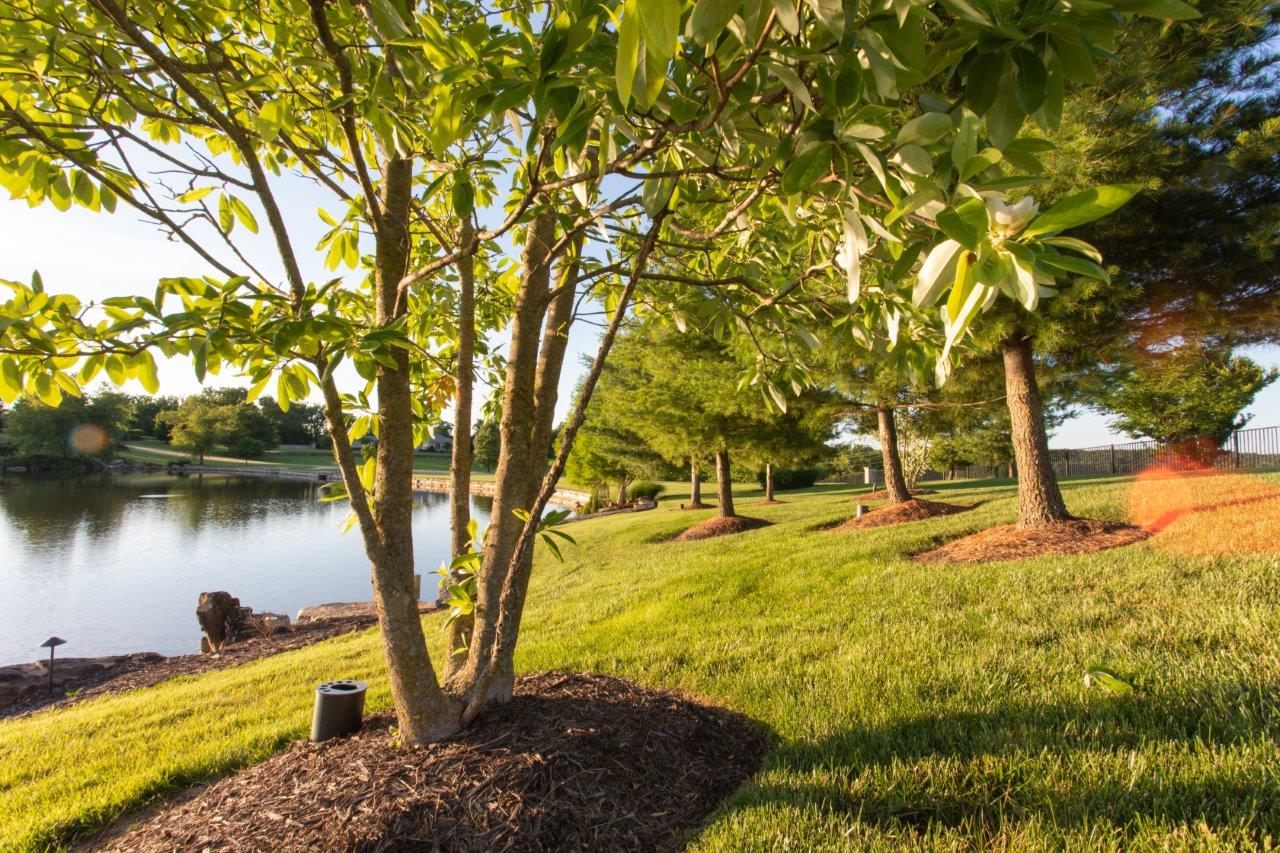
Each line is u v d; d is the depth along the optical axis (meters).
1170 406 20.62
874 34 1.10
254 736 4.14
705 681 4.09
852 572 6.72
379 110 2.04
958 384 9.02
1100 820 2.16
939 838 2.21
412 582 2.93
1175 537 6.03
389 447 2.91
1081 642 3.75
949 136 1.26
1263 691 2.77
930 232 1.39
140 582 16.83
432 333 4.61
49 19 2.13
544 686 3.55
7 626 12.69
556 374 3.54
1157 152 5.17
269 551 21.83
